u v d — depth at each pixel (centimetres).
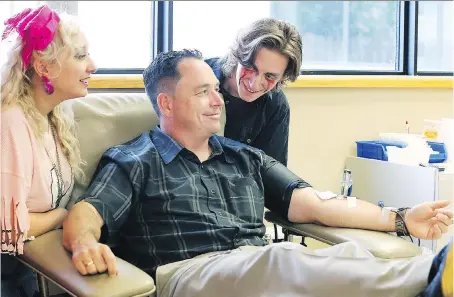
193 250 171
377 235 172
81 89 164
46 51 156
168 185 175
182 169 179
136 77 238
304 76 279
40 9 157
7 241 149
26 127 156
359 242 168
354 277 135
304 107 281
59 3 226
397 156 262
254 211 187
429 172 241
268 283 144
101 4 253
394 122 302
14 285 169
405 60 317
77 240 147
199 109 179
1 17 196
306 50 358
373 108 296
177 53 184
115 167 173
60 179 168
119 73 254
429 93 308
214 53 277
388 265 135
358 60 338
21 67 156
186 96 178
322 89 283
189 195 176
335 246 156
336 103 288
